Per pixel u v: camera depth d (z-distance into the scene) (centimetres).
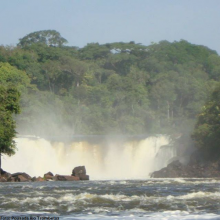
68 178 9881
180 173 12588
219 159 12669
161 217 4775
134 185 7531
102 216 4834
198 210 5088
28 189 6988
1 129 10144
